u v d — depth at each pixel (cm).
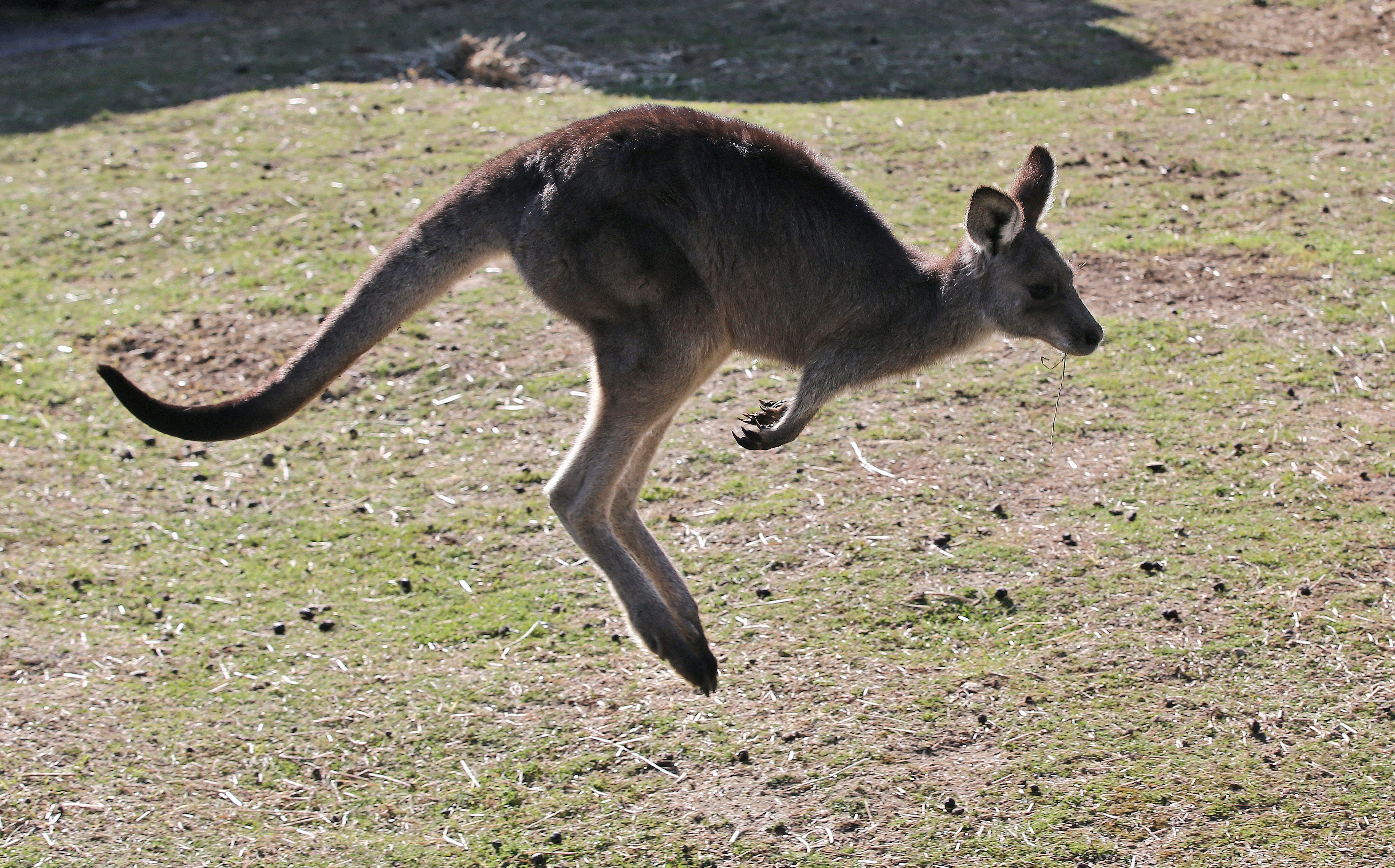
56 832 1071
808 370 1098
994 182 2178
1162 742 1096
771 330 1109
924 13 3142
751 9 3234
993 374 1695
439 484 1567
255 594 1388
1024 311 1098
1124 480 1460
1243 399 1589
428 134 2527
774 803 1066
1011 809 1041
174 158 2498
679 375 1077
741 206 1059
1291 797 1030
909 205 2095
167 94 2852
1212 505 1402
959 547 1370
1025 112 2502
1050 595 1284
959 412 1622
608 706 1190
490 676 1238
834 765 1099
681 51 2973
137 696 1235
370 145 2495
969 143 2353
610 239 1044
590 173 1050
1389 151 2236
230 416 1029
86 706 1221
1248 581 1277
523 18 3297
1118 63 2766
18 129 2697
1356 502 1382
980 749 1105
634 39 3072
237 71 2986
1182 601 1259
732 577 1355
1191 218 2045
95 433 1711
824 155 2305
